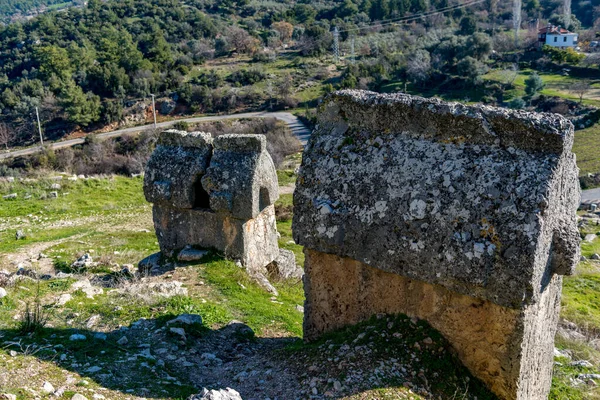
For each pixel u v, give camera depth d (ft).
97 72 181.68
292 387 14.82
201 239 30.37
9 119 165.99
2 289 20.71
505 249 13.17
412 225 14.78
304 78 188.96
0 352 14.58
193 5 309.01
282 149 120.37
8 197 56.34
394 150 15.70
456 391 14.26
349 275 17.11
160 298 22.33
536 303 14.15
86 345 16.65
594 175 91.81
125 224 49.08
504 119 13.85
